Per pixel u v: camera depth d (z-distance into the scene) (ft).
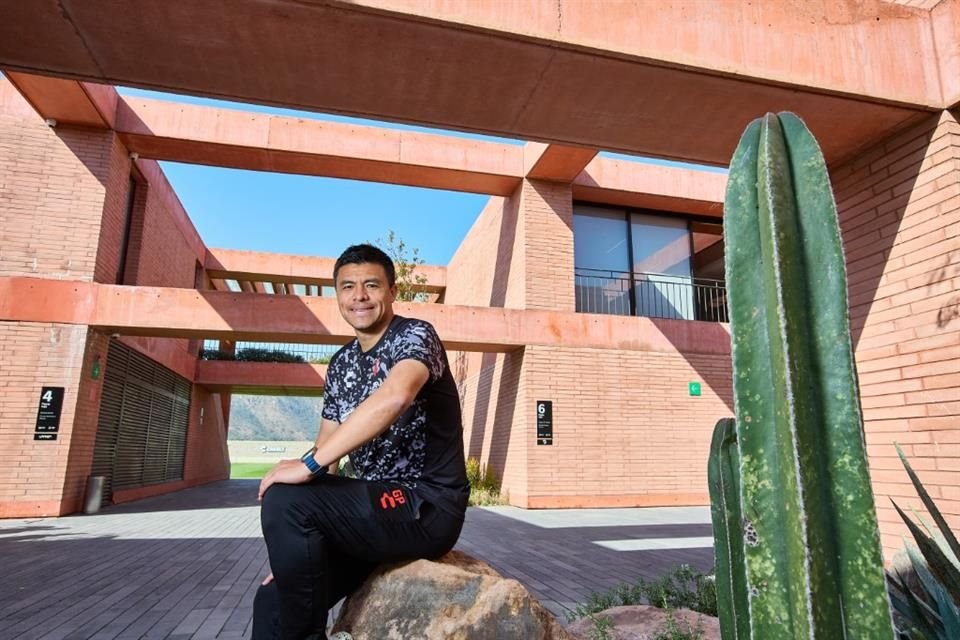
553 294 40.40
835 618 2.91
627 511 36.24
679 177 43.78
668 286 44.93
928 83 15.66
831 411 3.19
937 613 6.38
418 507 6.01
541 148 37.93
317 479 5.70
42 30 13.89
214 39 14.14
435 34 13.85
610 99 15.98
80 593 16.31
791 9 15.40
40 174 34.27
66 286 33.14
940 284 15.03
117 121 35.73
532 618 6.05
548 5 14.07
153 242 44.80
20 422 31.58
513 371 40.37
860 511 3.02
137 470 44.68
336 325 35.81
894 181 16.53
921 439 15.07
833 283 3.34
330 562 6.25
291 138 37.68
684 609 11.10
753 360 3.41
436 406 6.51
